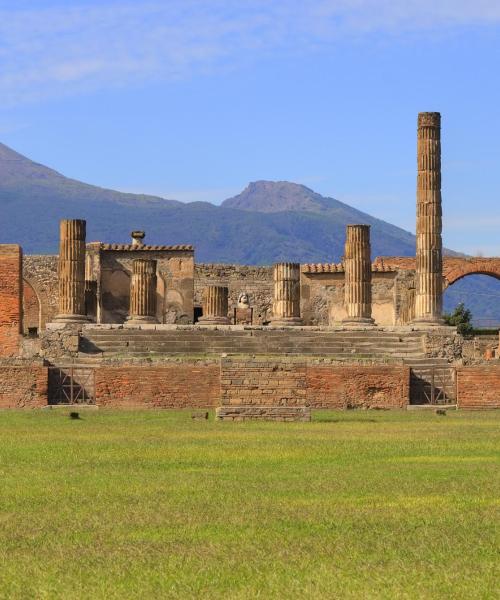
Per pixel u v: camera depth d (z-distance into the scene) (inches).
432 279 3181.6
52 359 2696.9
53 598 833.5
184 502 1158.3
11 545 979.3
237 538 999.0
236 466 1408.7
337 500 1164.5
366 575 883.4
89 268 3941.9
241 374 2119.8
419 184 3203.7
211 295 3459.6
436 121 3201.3
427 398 2524.6
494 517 1079.0
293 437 1754.4
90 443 1672.0
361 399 2447.1
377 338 2972.4
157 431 1870.1
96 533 1021.2
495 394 2470.5
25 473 1355.8
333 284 4104.3
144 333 2920.8
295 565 910.4
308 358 2721.5
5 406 2410.2
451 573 888.9
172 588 854.5
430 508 1119.0
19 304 3415.4
